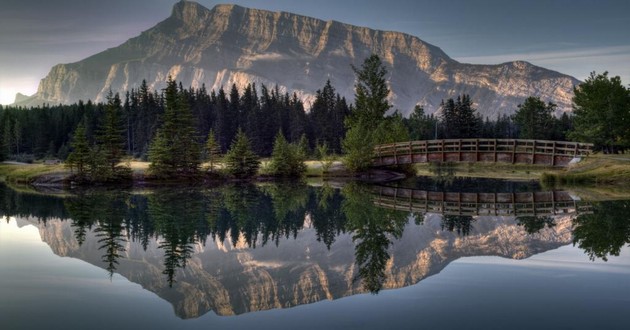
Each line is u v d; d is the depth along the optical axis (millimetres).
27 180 49062
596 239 17234
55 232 20266
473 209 27609
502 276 12383
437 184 48375
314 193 37750
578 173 42625
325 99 124250
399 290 11250
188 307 10336
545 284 11477
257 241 18156
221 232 20188
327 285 11898
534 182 51062
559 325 8750
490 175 64938
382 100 67625
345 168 55656
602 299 10273
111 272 13555
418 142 52688
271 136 104125
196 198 33875
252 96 129250
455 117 126812
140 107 110125
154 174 49875
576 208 26266
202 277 12922
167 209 27766
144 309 10211
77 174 47844
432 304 10086
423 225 21844
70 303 10672
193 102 111312
